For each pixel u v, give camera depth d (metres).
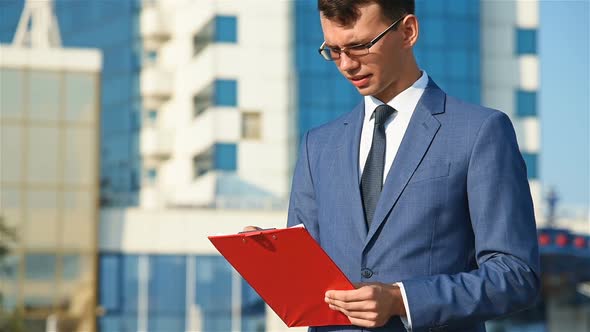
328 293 2.95
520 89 43.81
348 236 3.20
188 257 33.88
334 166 3.32
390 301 2.96
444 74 42.25
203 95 44.38
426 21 42.28
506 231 3.11
